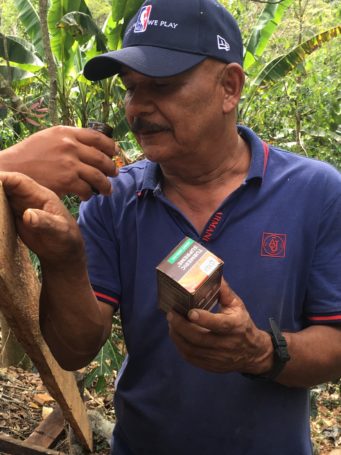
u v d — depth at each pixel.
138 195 1.51
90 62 1.35
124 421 1.59
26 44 4.79
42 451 2.24
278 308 1.43
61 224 0.99
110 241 1.54
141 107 1.32
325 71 6.68
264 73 5.50
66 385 1.96
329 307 1.42
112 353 3.27
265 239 1.42
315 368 1.41
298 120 6.12
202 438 1.48
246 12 6.96
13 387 3.31
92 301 1.21
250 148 1.52
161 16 1.30
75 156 1.15
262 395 1.46
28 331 1.34
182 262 1.12
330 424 4.04
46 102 4.57
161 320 1.47
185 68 1.28
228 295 1.21
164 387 1.49
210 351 1.22
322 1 10.52
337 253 1.44
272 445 1.48
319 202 1.44
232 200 1.44
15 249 1.13
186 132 1.33
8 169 1.11
